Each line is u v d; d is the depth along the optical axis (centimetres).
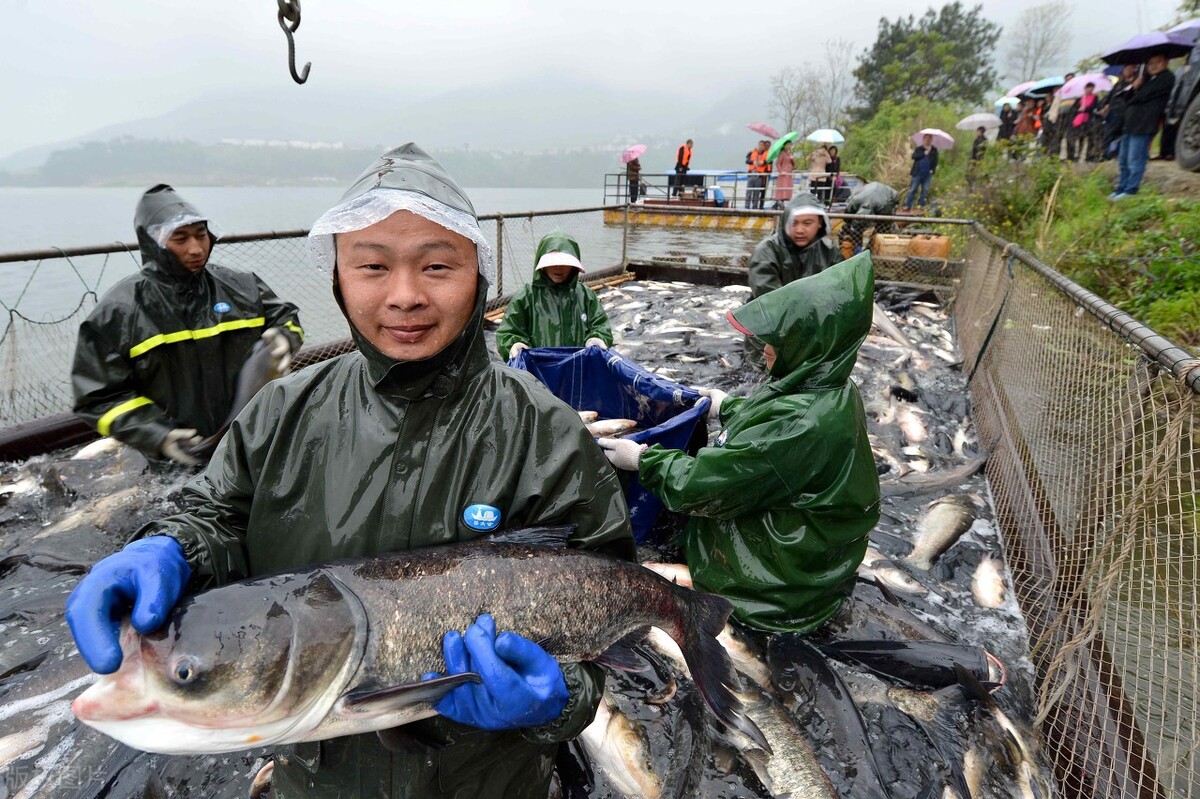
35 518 407
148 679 110
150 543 122
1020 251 601
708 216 1855
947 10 4853
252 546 147
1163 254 763
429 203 120
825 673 286
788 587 303
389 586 133
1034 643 324
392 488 142
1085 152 1622
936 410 644
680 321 923
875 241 1140
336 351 700
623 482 366
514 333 582
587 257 1454
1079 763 247
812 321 279
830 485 287
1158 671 287
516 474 147
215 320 424
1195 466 317
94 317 383
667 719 269
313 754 142
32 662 285
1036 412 471
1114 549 299
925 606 354
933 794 244
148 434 388
